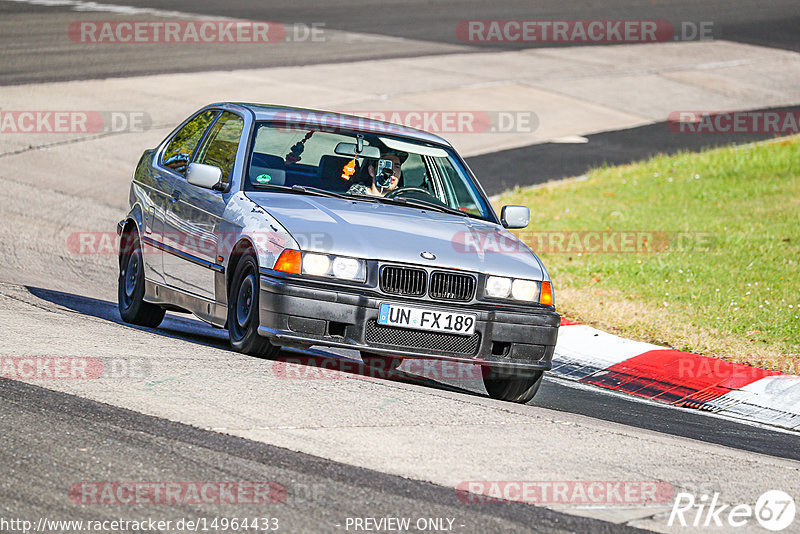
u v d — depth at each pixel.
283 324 25.27
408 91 88.31
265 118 30.34
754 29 131.62
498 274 26.72
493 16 130.50
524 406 26.28
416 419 22.67
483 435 22.11
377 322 25.50
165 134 70.56
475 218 30.16
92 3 120.81
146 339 28.36
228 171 29.33
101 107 75.81
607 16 134.75
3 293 33.41
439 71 97.44
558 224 55.47
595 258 48.53
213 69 91.06
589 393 31.20
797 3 151.12
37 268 41.06
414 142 31.33
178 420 20.78
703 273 45.78
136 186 34.25
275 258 25.66
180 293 30.11
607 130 83.38
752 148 75.12
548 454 21.28
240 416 21.39
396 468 19.27
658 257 48.56
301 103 80.69
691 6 145.12
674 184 65.75
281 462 18.95
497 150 74.69
